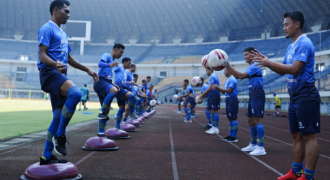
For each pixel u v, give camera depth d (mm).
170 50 51531
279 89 29000
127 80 7297
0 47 48688
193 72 47750
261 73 4078
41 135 5121
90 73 2928
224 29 49375
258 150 3875
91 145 3916
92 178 2461
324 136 6539
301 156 2531
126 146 4344
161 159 3395
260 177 2654
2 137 4684
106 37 54750
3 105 18453
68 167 2389
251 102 4035
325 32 37844
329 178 2633
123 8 49531
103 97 4738
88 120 9203
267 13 42469
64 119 2320
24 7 48750
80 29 48938
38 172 2275
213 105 6516
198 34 51906
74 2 48438
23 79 45219
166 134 6148
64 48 2584
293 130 2586
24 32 52438
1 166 2797
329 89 20641
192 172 2783
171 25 51625
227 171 2867
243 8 43469
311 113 2354
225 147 4496
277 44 42344
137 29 53281
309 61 2436
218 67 3510
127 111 7238
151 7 48500
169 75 48719
